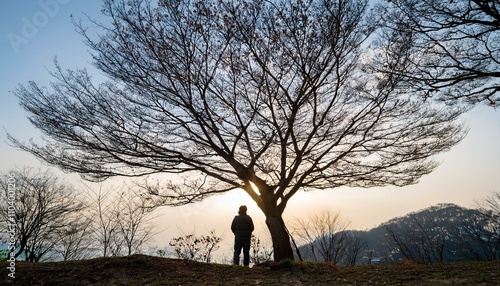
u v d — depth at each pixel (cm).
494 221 1112
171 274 538
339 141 963
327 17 802
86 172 879
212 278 525
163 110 899
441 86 854
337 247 1083
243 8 810
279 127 990
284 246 870
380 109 915
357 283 487
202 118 923
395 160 982
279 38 822
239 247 807
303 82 882
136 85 868
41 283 465
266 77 886
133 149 882
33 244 1230
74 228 1191
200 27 825
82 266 556
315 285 482
